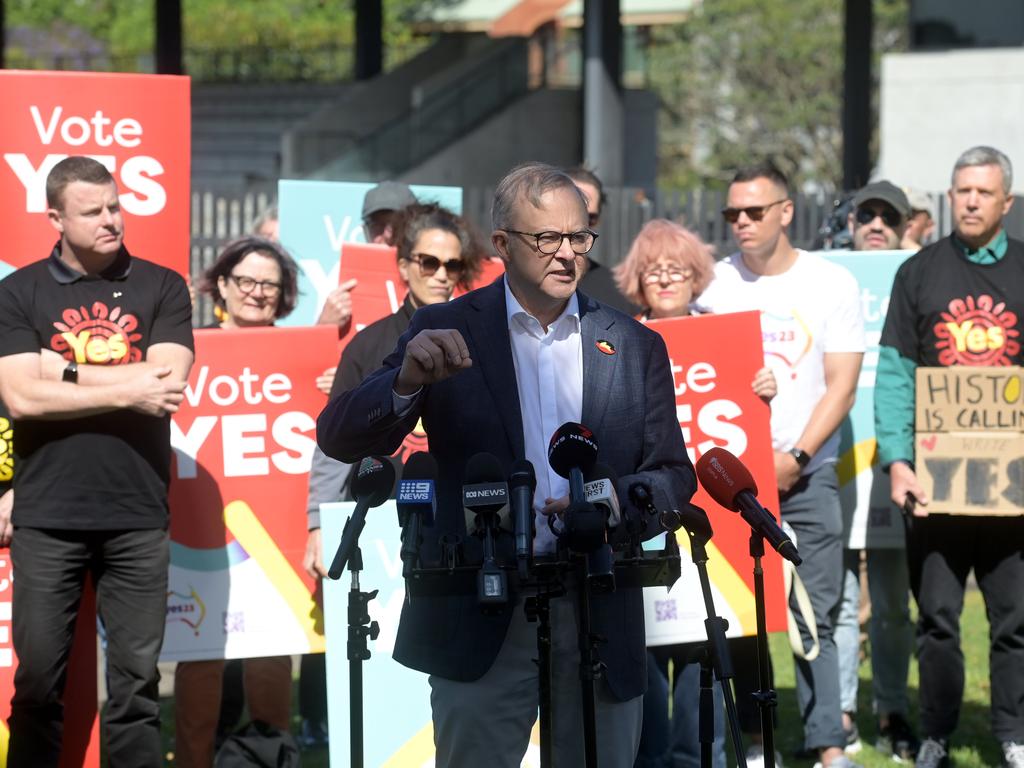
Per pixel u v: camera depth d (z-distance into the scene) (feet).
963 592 32.22
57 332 26.50
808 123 233.14
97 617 30.35
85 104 28.12
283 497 29.37
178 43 107.45
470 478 18.79
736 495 21.44
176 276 27.50
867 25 109.91
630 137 128.36
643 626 21.09
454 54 137.80
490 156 129.29
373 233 34.19
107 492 26.35
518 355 20.89
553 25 144.77
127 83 28.27
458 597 20.48
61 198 26.35
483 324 20.79
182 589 29.01
